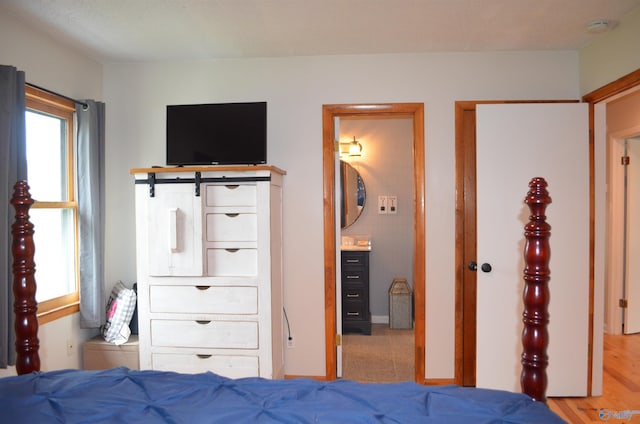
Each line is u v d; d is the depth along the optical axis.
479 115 2.97
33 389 1.44
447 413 1.25
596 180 3.00
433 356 3.22
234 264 2.80
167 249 2.78
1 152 2.31
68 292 3.08
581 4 2.41
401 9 2.47
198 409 1.30
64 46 3.00
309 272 3.29
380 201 4.97
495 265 2.96
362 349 4.09
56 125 3.01
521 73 3.17
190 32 2.80
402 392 1.42
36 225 2.82
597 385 3.01
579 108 2.94
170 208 2.78
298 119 3.29
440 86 3.21
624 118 4.24
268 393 1.43
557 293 2.95
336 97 3.27
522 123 2.95
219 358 2.79
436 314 3.21
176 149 3.08
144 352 2.84
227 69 3.33
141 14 2.52
